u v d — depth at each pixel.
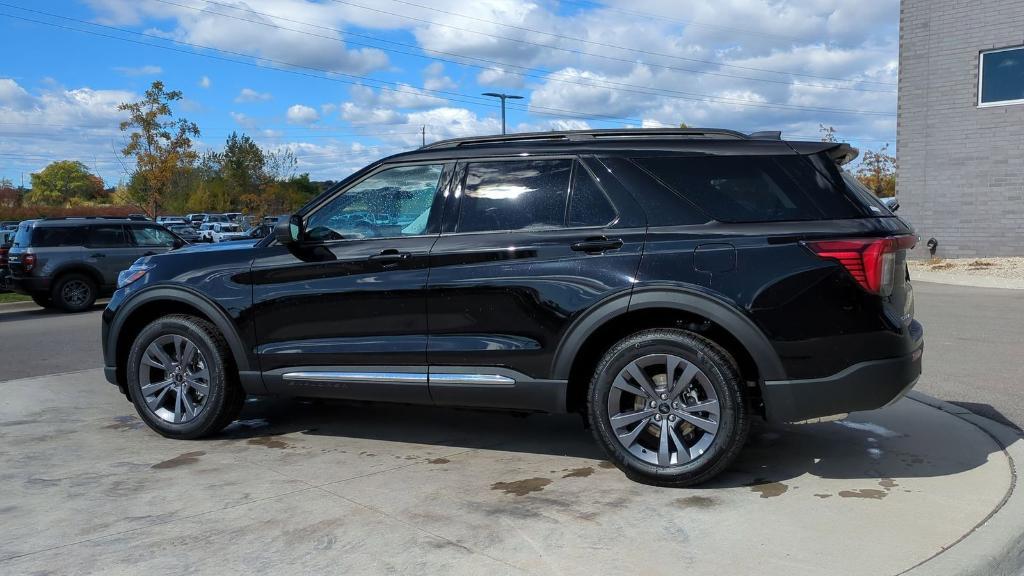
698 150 4.38
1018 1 16.64
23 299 17.38
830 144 4.30
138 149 29.84
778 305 4.02
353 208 4.99
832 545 3.45
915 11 18.09
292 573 3.26
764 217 4.18
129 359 5.39
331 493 4.22
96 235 15.41
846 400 4.03
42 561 3.40
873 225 4.09
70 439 5.38
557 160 4.57
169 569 3.31
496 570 3.26
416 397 4.71
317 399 5.07
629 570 3.24
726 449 4.09
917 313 10.98
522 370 4.45
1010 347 8.34
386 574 3.24
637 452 4.27
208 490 4.29
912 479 4.28
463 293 4.54
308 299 4.92
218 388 5.18
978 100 17.45
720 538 3.55
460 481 4.40
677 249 4.19
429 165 4.84
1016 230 17.22
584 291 4.29
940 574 3.16
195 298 5.18
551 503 4.03
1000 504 3.87
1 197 60.56
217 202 60.75
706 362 4.09
